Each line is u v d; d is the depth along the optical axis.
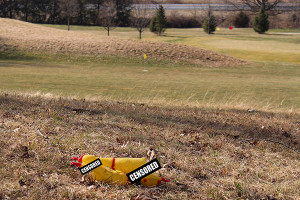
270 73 26.61
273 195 3.40
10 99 7.89
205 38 54.31
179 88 16.92
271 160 4.54
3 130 4.94
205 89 16.86
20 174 3.47
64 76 20.02
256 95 15.55
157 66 28.53
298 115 8.88
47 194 3.13
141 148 4.62
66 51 31.39
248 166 4.26
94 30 66.94
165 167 4.05
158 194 3.27
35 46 32.12
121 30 68.19
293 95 15.84
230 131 6.02
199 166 4.12
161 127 6.02
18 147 4.22
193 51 32.88
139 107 8.22
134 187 3.31
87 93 14.12
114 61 29.42
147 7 71.50
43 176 3.51
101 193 3.18
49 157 4.03
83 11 75.88
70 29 67.19
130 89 15.99
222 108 9.32
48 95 9.62
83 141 4.74
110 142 4.84
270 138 5.74
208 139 5.36
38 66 25.53
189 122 6.68
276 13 78.62
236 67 29.12
